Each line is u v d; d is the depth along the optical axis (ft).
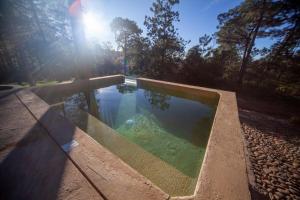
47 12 38.55
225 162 3.31
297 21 29.35
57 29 41.09
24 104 6.72
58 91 11.43
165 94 14.94
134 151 5.41
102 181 2.58
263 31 33.50
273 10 28.68
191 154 6.19
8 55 42.93
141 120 9.74
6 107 6.33
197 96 12.69
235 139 4.38
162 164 4.83
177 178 4.24
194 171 5.04
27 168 2.91
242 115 22.66
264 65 39.14
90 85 14.48
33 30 34.14
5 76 39.63
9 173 2.79
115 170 2.82
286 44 33.30
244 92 36.68
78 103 11.66
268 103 31.17
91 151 3.41
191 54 43.86
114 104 12.41
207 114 10.75
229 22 35.73
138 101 13.53
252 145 12.87
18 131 4.36
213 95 11.76
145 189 2.44
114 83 18.03
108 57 60.75
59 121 5.03
